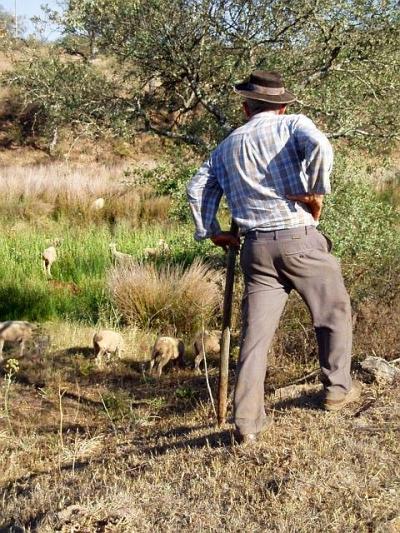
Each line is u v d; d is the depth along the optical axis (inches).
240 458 153.8
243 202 151.7
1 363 289.9
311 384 223.0
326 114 332.5
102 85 362.3
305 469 146.9
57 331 343.9
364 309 255.4
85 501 146.3
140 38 329.1
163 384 267.9
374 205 339.9
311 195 146.9
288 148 147.4
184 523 134.3
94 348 292.4
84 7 331.3
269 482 144.5
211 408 217.8
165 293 356.5
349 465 148.5
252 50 331.0
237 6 320.5
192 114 372.2
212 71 342.0
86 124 363.3
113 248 470.6
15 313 378.0
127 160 964.6
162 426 215.9
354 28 319.6
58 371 280.8
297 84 333.1
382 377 198.8
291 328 269.7
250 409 156.9
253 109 153.8
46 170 816.3
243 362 155.9
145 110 369.4
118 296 364.5
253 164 149.3
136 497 145.3
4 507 157.8
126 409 236.5
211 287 356.2
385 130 346.6
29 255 477.4
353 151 351.6
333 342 162.9
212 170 157.3
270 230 149.3
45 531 134.9
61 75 362.0
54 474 181.2
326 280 153.3
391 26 316.2
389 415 172.9
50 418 235.5
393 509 133.0
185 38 331.0
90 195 677.3
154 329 351.9
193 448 170.2
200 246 403.2
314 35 324.2
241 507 136.6
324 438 160.1
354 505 134.9
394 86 334.6
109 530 134.0
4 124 1071.6
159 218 621.9
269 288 153.7
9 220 625.6
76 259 468.1
